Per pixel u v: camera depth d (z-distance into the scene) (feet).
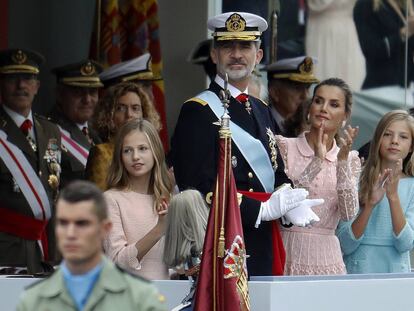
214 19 98.89
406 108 172.24
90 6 150.00
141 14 146.30
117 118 114.21
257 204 94.07
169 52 154.40
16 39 143.43
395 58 171.53
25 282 94.38
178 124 97.04
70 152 123.65
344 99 104.22
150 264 92.89
